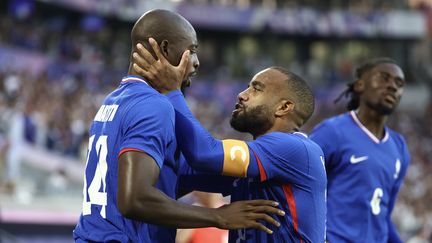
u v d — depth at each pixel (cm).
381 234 1580
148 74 1025
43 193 4434
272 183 1082
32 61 6925
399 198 5906
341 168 1572
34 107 5131
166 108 968
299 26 11056
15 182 4144
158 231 1006
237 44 11294
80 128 5253
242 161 1026
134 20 9825
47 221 3831
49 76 6931
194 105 7631
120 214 962
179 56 1038
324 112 9525
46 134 5031
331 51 11731
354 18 11194
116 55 8888
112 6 9156
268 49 11431
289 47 11619
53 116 5212
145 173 902
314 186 1096
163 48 1030
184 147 1013
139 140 921
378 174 1573
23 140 4825
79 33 8975
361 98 1620
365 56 11806
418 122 10088
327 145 1569
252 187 1111
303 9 11081
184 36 1039
